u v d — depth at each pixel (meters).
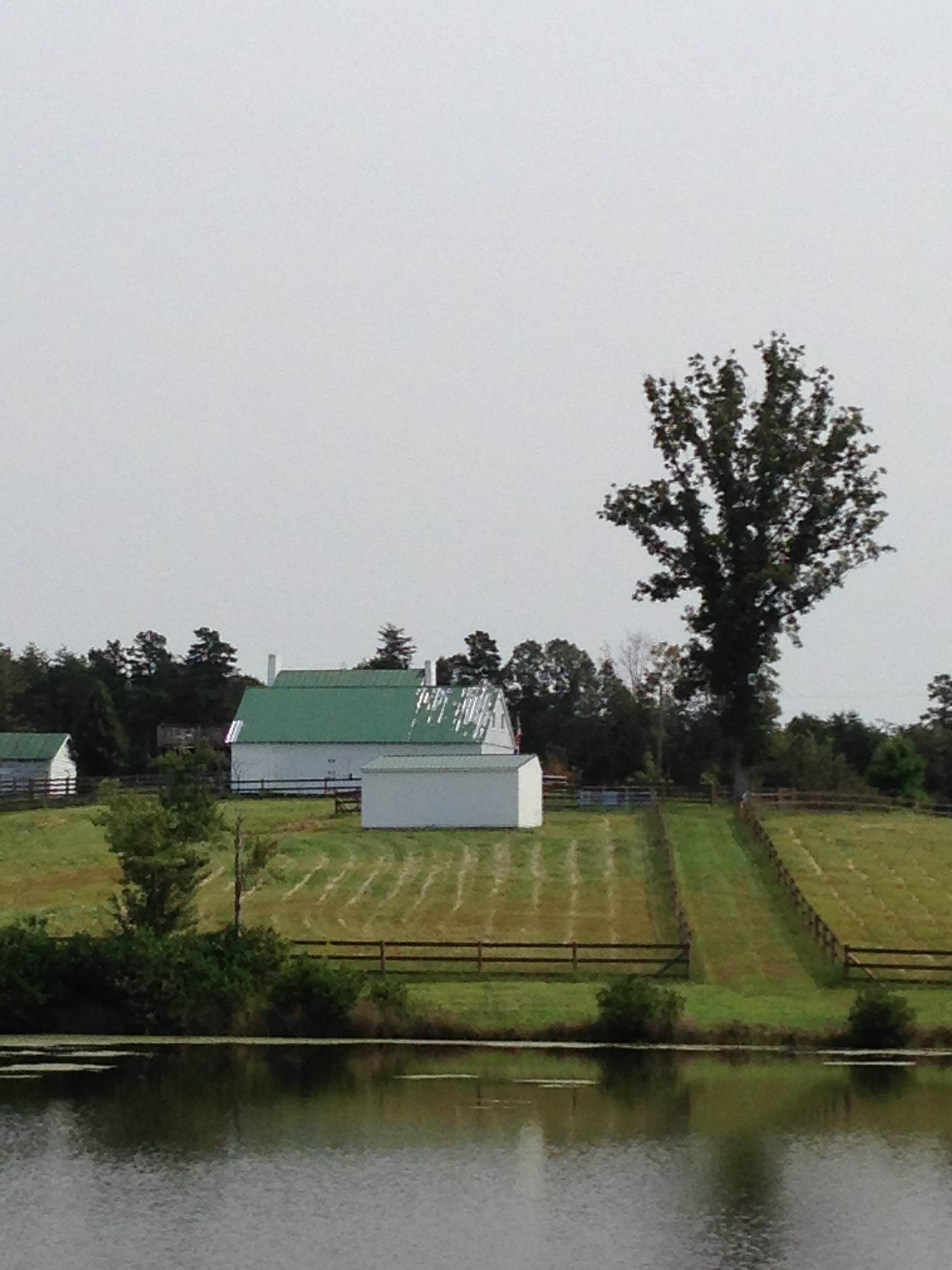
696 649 100.69
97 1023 51.78
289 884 73.75
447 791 89.31
